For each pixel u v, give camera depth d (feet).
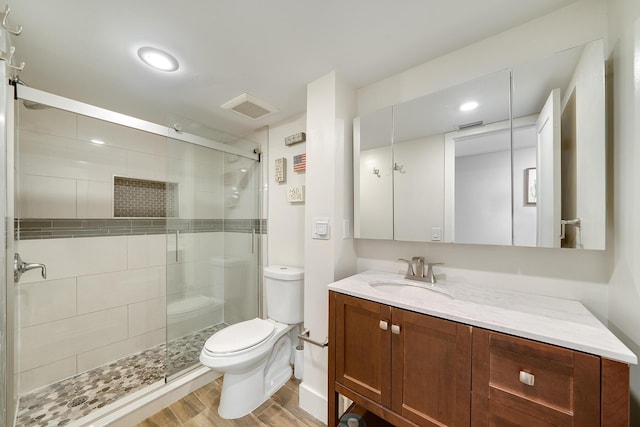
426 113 4.56
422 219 4.60
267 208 7.67
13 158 3.47
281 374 6.20
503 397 2.69
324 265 5.12
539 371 2.51
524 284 3.84
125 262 7.12
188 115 6.91
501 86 3.85
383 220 5.03
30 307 5.60
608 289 3.21
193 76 5.04
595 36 3.27
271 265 7.52
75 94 5.69
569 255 3.51
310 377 5.30
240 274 8.22
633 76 2.62
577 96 3.24
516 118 3.73
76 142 6.25
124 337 7.07
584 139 3.18
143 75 4.99
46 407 5.14
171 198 6.61
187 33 3.85
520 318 2.90
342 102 5.16
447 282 4.44
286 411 5.23
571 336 2.46
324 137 5.11
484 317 2.93
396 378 3.50
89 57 4.38
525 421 2.57
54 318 5.93
